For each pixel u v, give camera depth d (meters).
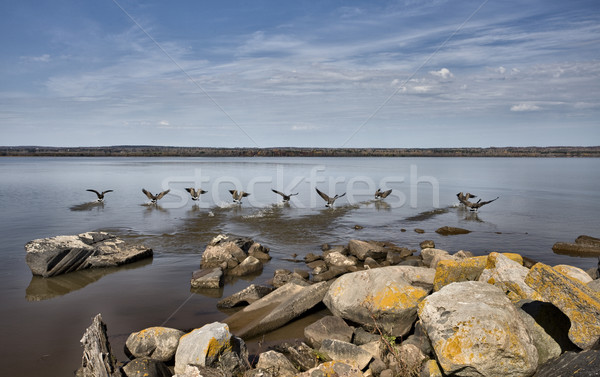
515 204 38.25
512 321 7.61
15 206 34.34
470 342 7.24
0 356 10.00
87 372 8.49
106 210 32.22
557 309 8.52
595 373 6.21
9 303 13.47
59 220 27.69
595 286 9.39
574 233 24.97
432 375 7.80
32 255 16.25
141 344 9.85
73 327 11.71
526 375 7.18
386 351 9.67
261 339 11.19
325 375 8.14
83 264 17.12
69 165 128.62
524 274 10.05
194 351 8.98
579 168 121.44
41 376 9.17
